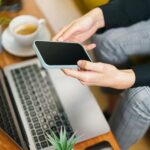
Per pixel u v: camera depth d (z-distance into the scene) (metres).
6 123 0.79
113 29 1.09
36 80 0.94
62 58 0.71
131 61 1.16
